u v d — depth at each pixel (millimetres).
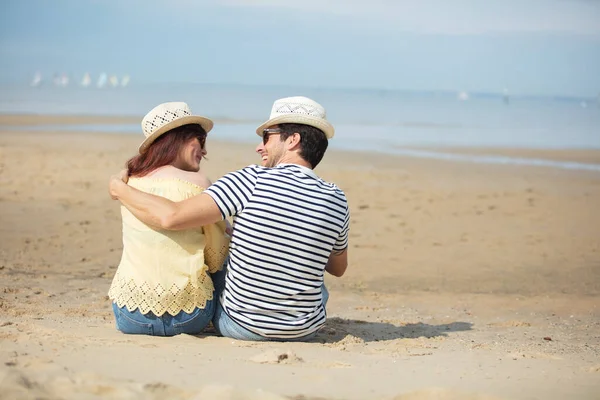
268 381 3193
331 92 129500
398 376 3400
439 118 38156
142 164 4270
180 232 4145
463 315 6047
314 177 4184
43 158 15641
